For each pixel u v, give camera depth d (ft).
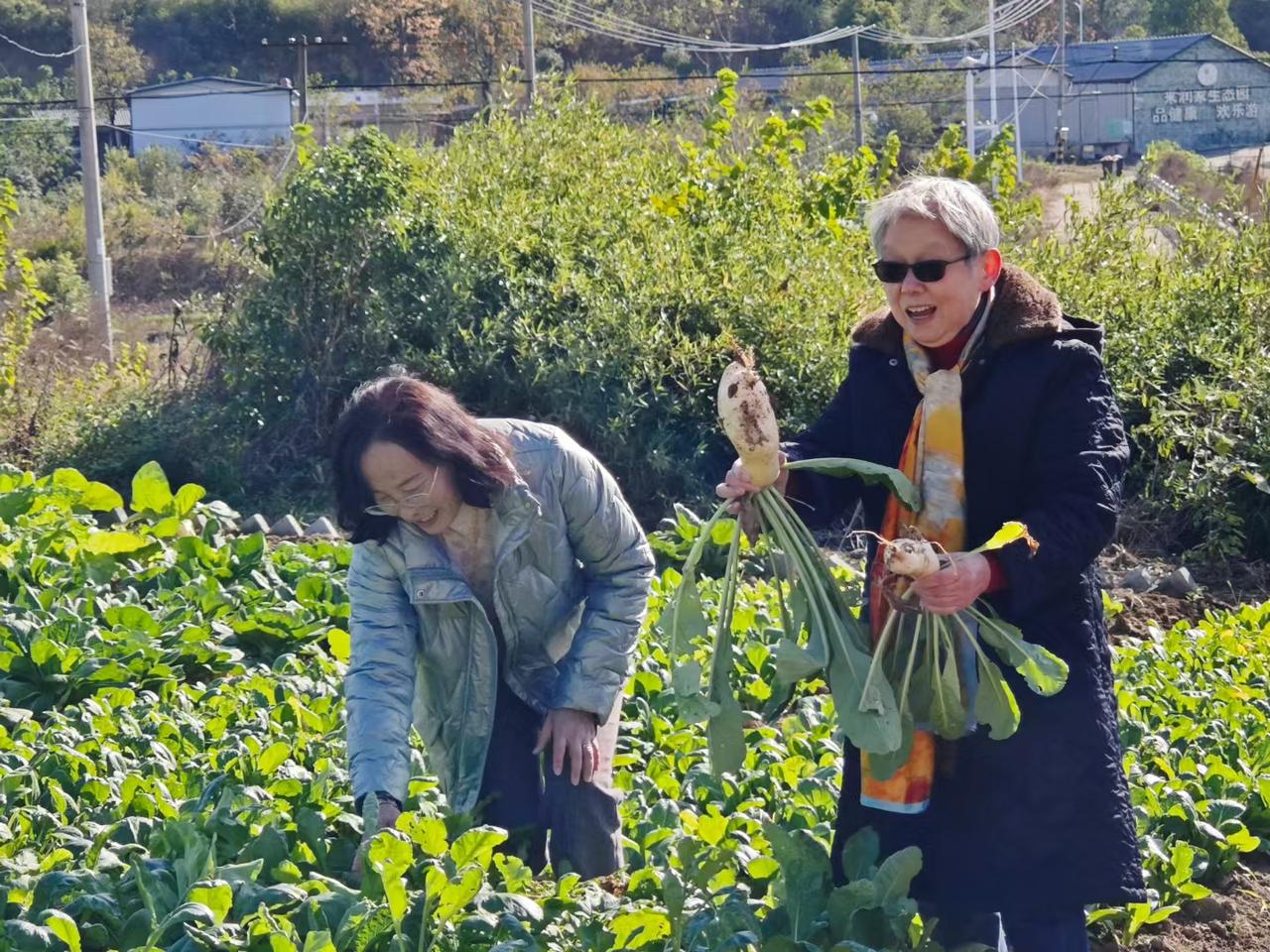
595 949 12.87
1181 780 18.26
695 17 188.34
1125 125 178.70
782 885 13.23
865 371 12.12
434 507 12.61
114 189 127.44
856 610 19.54
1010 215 47.01
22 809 15.53
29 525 28.32
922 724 11.81
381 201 41.06
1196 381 36.01
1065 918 11.69
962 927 12.60
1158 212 47.06
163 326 87.56
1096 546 11.11
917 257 11.23
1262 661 24.89
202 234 115.65
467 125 46.88
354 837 15.38
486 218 41.19
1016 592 10.92
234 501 39.27
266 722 18.90
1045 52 184.34
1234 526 34.35
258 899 13.07
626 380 37.58
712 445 37.99
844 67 161.38
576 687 13.39
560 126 45.68
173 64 183.32
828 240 43.55
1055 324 11.39
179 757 18.02
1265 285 39.04
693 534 30.14
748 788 17.58
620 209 42.70
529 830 14.42
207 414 41.16
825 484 12.46
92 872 13.53
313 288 40.88
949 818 11.84
